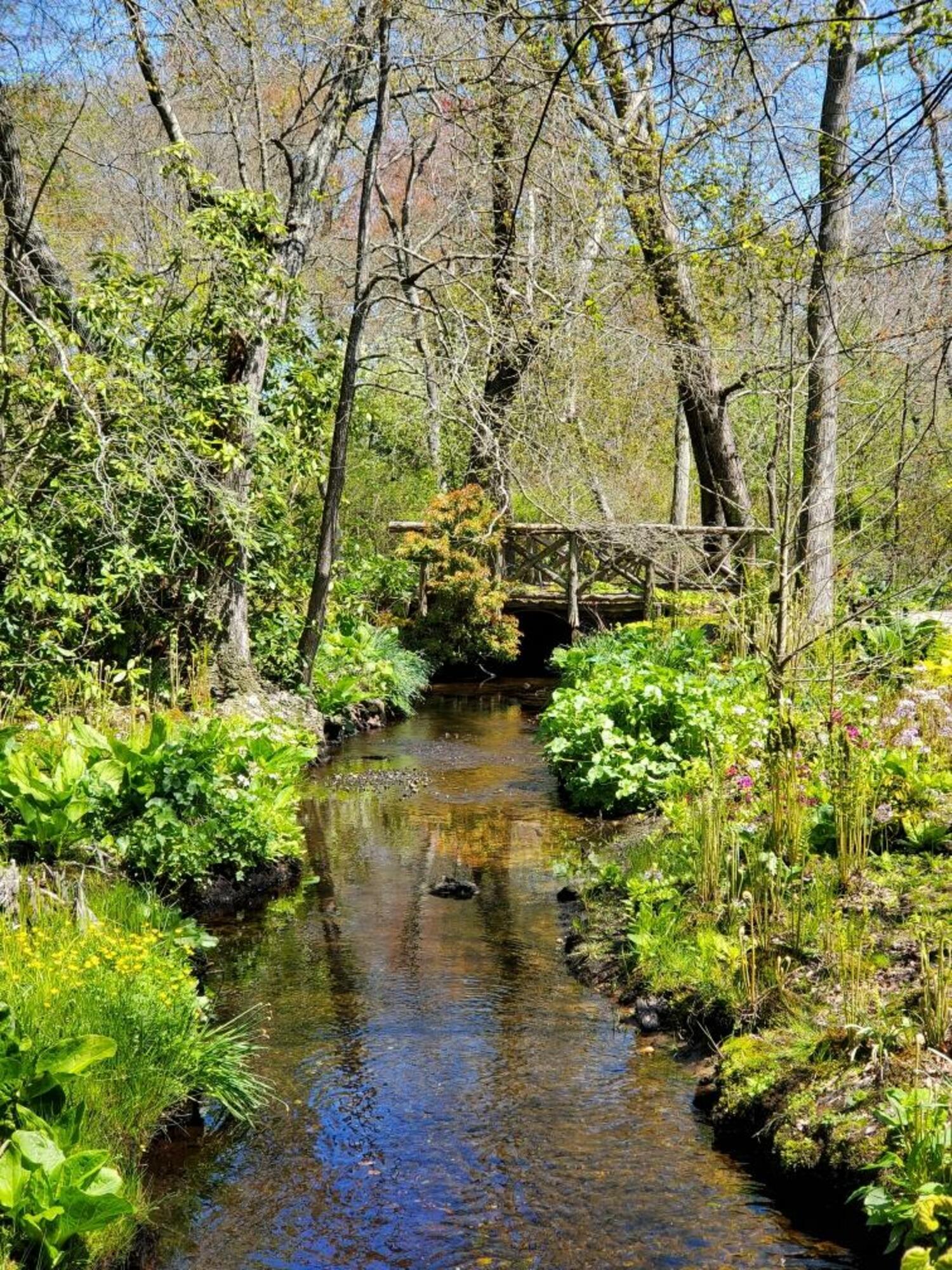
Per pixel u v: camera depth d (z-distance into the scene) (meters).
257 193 11.96
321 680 13.88
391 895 7.65
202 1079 4.86
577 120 12.84
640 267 11.53
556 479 16.61
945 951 5.09
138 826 7.07
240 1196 4.25
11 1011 4.24
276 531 13.05
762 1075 4.63
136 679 11.10
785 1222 3.99
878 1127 4.02
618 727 9.90
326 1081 5.10
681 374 15.12
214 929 7.02
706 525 16.39
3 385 10.34
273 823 8.08
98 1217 3.56
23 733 8.53
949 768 7.20
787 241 6.86
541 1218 4.05
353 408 15.36
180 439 10.62
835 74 10.88
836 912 5.57
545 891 7.64
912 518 8.24
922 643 9.78
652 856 7.31
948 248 6.52
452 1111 4.82
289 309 13.27
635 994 5.86
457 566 17.42
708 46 6.80
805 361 7.05
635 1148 4.50
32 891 5.81
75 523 10.85
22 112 12.88
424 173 20.81
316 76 17.28
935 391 6.86
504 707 15.41
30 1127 3.84
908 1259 3.28
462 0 12.51
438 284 14.30
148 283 11.38
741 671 10.78
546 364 13.98
